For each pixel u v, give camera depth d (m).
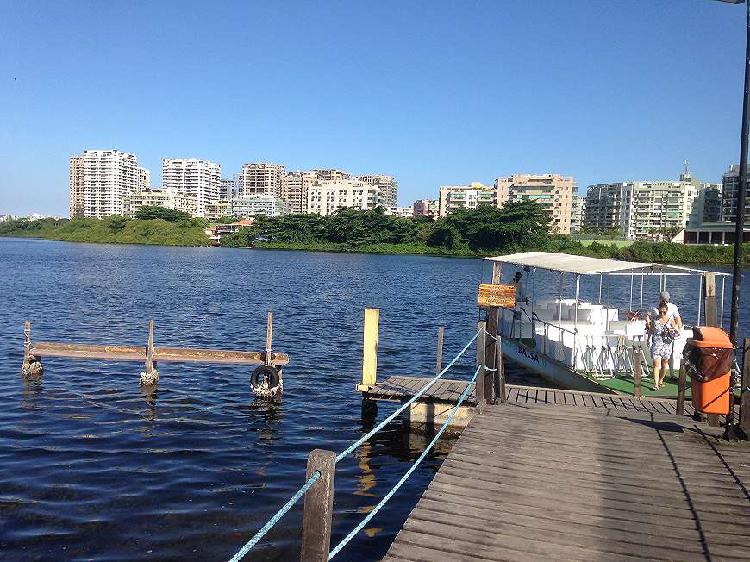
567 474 8.76
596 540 6.83
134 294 48.91
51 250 131.00
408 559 6.32
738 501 7.94
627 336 17.02
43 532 9.88
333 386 20.31
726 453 9.74
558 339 18.62
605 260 20.20
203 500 11.30
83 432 14.99
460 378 22.09
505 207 138.50
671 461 9.35
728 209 184.12
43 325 32.16
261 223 167.38
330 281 67.00
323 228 158.38
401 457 13.95
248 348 27.31
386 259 123.25
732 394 10.86
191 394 18.67
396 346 28.48
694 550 6.65
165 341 28.72
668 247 98.25
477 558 6.38
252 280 66.06
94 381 19.88
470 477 8.55
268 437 15.05
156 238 172.00
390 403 18.02
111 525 10.20
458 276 78.25
